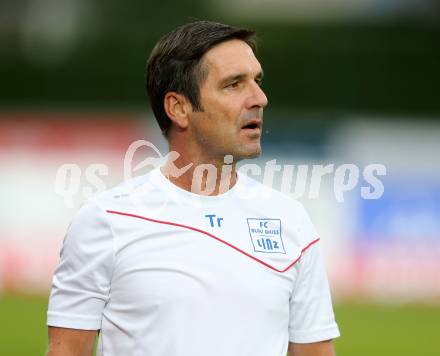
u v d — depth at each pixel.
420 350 35.88
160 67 12.85
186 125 12.69
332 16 69.94
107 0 73.44
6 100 55.59
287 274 12.29
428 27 61.41
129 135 48.31
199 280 11.91
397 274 45.09
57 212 45.84
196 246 12.12
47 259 45.53
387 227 45.34
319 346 12.70
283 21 65.25
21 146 47.25
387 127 48.22
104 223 12.10
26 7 71.12
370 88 54.78
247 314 11.90
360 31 61.94
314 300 12.64
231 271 12.03
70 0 72.75
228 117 12.45
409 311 44.09
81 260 12.05
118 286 11.98
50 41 56.84
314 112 50.72
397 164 47.12
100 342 12.28
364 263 45.28
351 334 38.75
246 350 11.81
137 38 56.41
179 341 11.73
